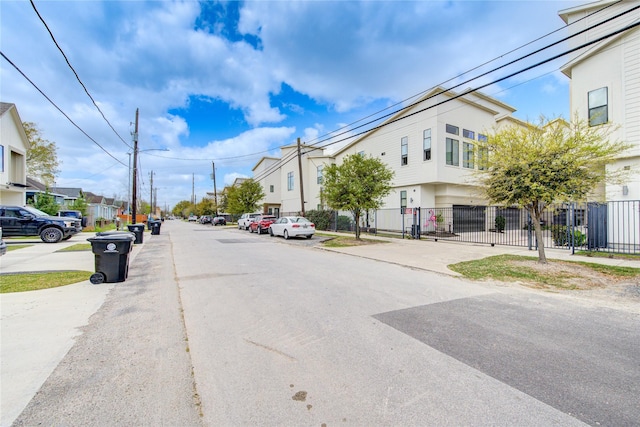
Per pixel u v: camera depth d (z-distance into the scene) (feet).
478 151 31.01
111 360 11.28
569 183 25.18
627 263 29.53
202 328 14.49
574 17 42.63
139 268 30.19
